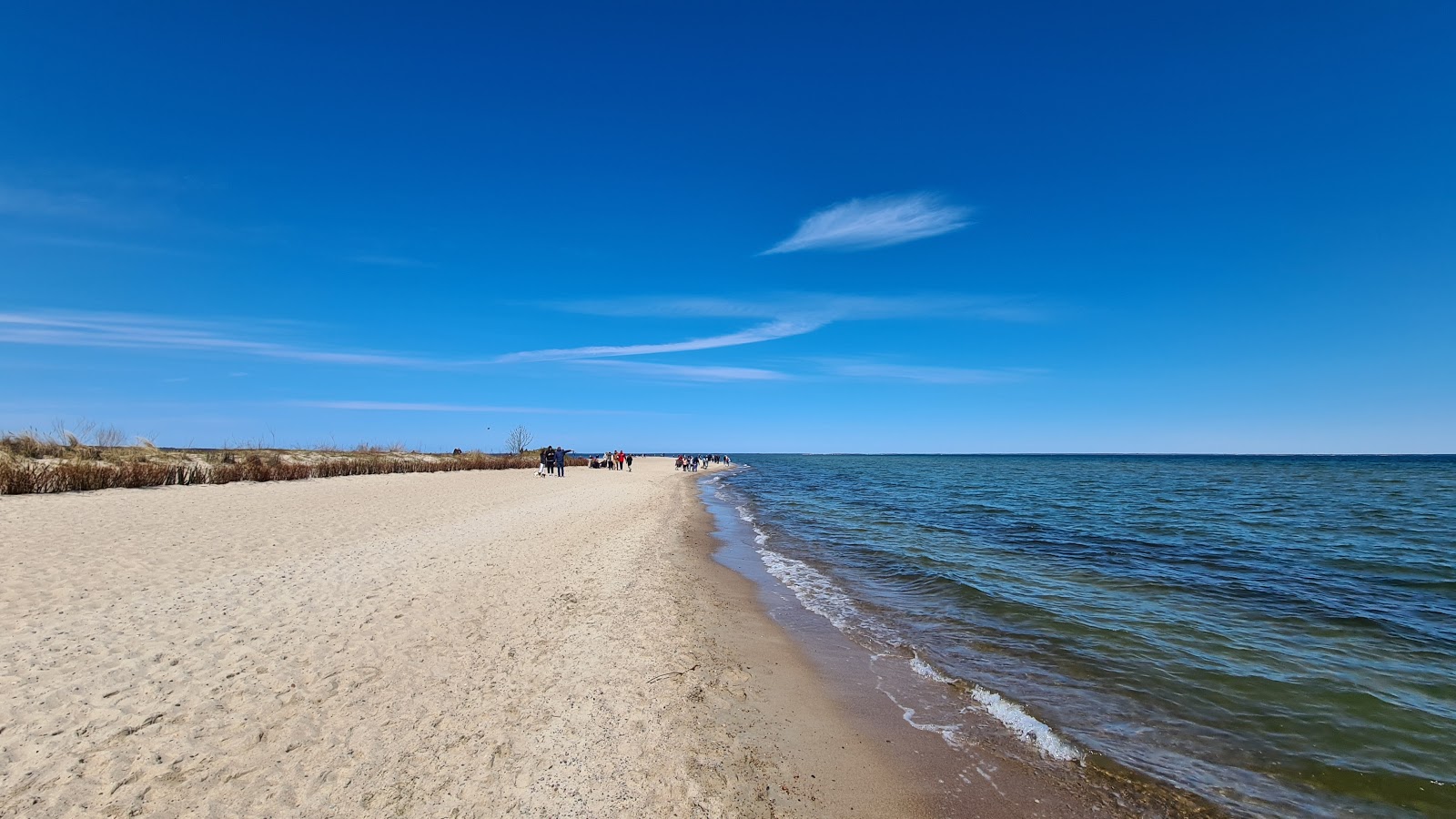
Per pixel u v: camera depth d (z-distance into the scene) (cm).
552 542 1342
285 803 378
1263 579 1227
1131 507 2714
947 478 5412
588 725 509
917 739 552
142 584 809
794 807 430
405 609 781
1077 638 848
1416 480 4794
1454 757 536
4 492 1598
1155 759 528
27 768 395
